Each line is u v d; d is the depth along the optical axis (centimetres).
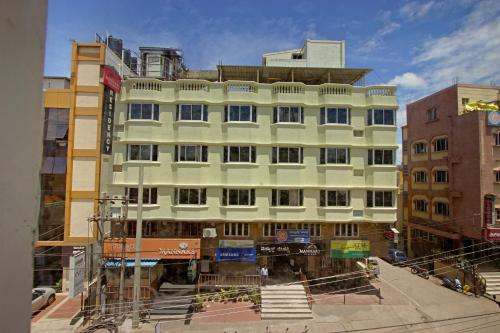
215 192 2197
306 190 2227
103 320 1598
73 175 2075
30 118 112
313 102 2277
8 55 100
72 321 1638
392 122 2281
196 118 2216
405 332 1734
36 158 115
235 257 2172
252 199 2205
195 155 2200
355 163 2273
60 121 2109
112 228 2128
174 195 2181
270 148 2241
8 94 100
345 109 2269
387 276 2686
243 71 2389
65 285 2031
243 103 2222
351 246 2220
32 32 113
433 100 3189
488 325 1822
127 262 2048
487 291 2289
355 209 2244
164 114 2219
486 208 2547
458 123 2833
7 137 101
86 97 2095
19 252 106
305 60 2691
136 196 2145
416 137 3469
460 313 1981
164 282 2248
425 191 3278
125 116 2198
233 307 1986
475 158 2634
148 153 2181
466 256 2739
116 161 2167
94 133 2088
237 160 2214
